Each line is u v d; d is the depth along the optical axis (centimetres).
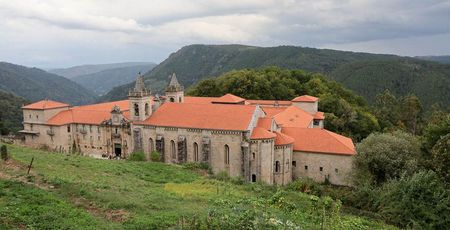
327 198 4769
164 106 9956
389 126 16125
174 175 6719
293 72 19950
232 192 5603
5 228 2780
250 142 8294
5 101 19388
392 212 5247
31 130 11706
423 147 8281
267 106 12544
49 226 2912
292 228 3077
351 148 8481
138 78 9881
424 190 5309
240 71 19575
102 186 4647
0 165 4753
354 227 4269
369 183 6956
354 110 14950
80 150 11312
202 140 8775
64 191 3988
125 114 10931
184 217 3444
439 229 4950
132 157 8812
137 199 4222
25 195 3569
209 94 18012
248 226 2805
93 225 3070
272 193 5794
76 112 11675
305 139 8994
